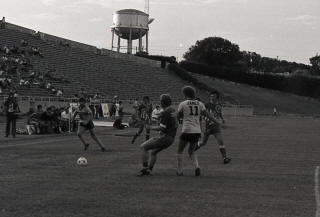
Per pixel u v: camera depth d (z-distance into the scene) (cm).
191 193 1106
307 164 1683
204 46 12544
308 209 959
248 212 927
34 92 4741
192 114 1342
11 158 1725
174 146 2278
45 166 1522
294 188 1192
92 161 1662
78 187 1160
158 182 1247
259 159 1823
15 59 5175
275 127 4331
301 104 10406
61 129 2975
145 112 2366
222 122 1695
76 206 955
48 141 2425
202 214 904
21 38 6250
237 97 9969
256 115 8225
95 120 4484
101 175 1350
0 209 924
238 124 4822
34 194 1070
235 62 12681
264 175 1403
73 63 6744
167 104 1324
